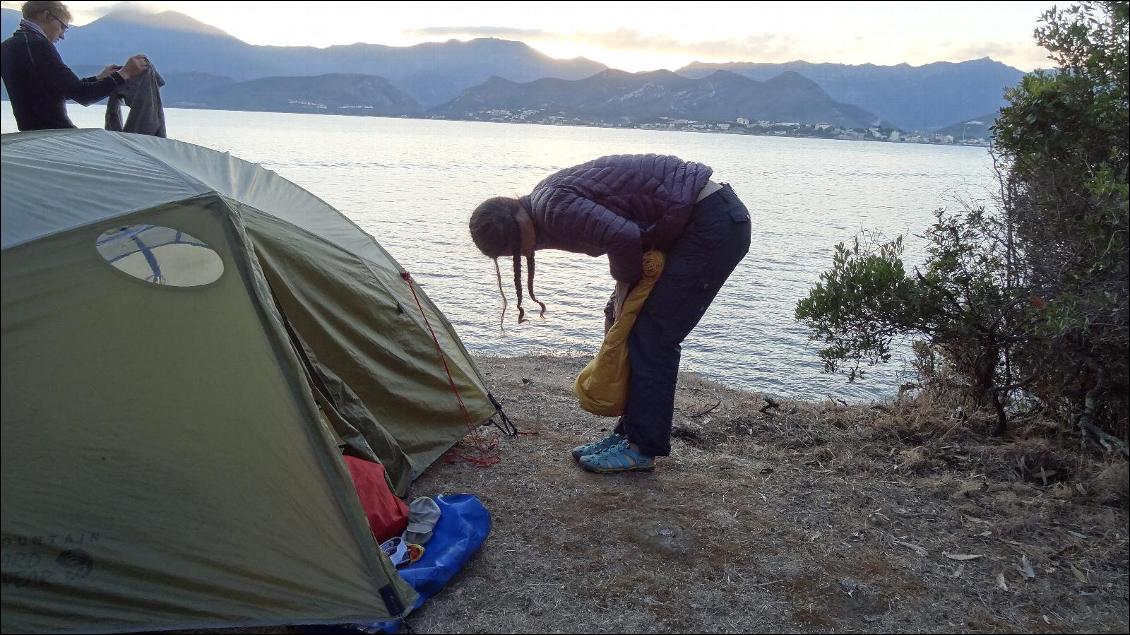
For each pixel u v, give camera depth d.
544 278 16.20
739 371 9.69
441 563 2.96
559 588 2.95
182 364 2.76
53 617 2.47
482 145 111.31
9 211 2.76
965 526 3.40
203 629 2.62
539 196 3.36
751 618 2.78
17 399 2.53
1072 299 3.45
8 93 4.88
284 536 2.70
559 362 7.32
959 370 4.70
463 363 4.64
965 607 2.83
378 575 2.70
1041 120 3.86
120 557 2.54
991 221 4.17
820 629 2.72
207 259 2.97
